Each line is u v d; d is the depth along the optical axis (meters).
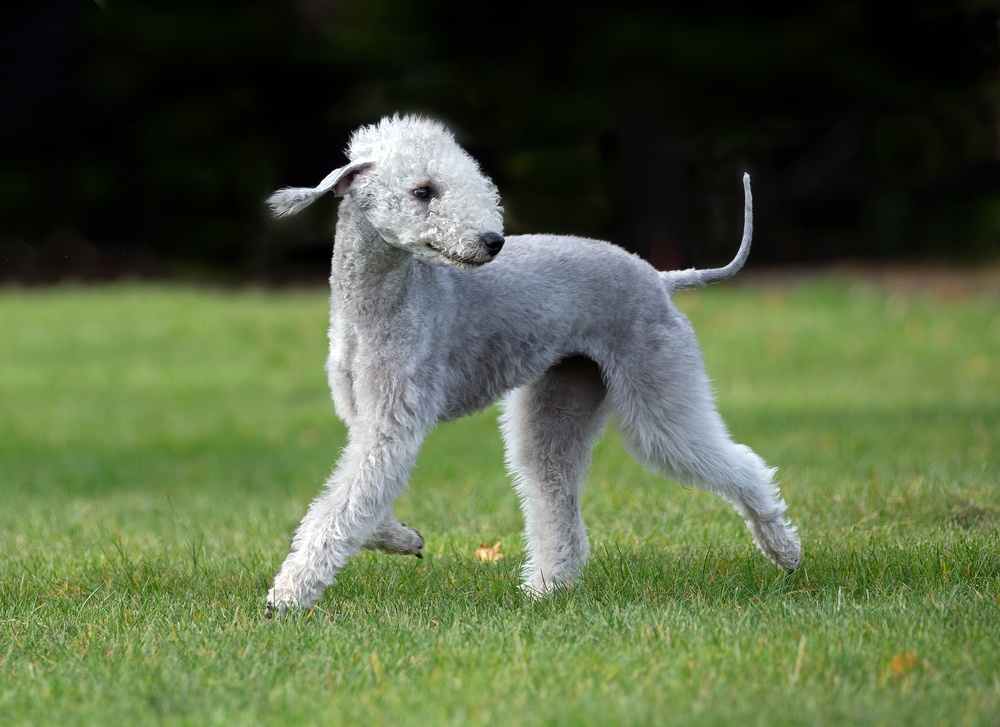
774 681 5.24
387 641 5.92
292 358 20.36
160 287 29.86
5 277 30.72
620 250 7.19
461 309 6.68
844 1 27.88
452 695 5.18
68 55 29.30
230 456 14.13
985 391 16.67
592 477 11.02
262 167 30.83
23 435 15.60
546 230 31.20
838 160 32.41
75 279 31.14
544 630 6.03
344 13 30.33
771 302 24.45
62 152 30.61
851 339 20.78
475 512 9.54
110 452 14.57
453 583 7.16
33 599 6.90
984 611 6.06
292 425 15.96
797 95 29.61
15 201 30.36
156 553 8.13
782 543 7.16
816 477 10.39
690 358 7.13
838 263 32.06
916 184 32.94
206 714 5.07
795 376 18.33
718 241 32.50
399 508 9.79
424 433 6.45
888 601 6.38
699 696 5.08
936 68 29.84
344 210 6.42
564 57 28.97
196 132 30.03
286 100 30.88
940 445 12.48
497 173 30.70
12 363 20.27
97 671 5.62
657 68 27.94
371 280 6.37
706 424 7.09
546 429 7.23
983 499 8.93
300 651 5.80
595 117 28.83
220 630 6.16
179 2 29.33
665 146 30.30
